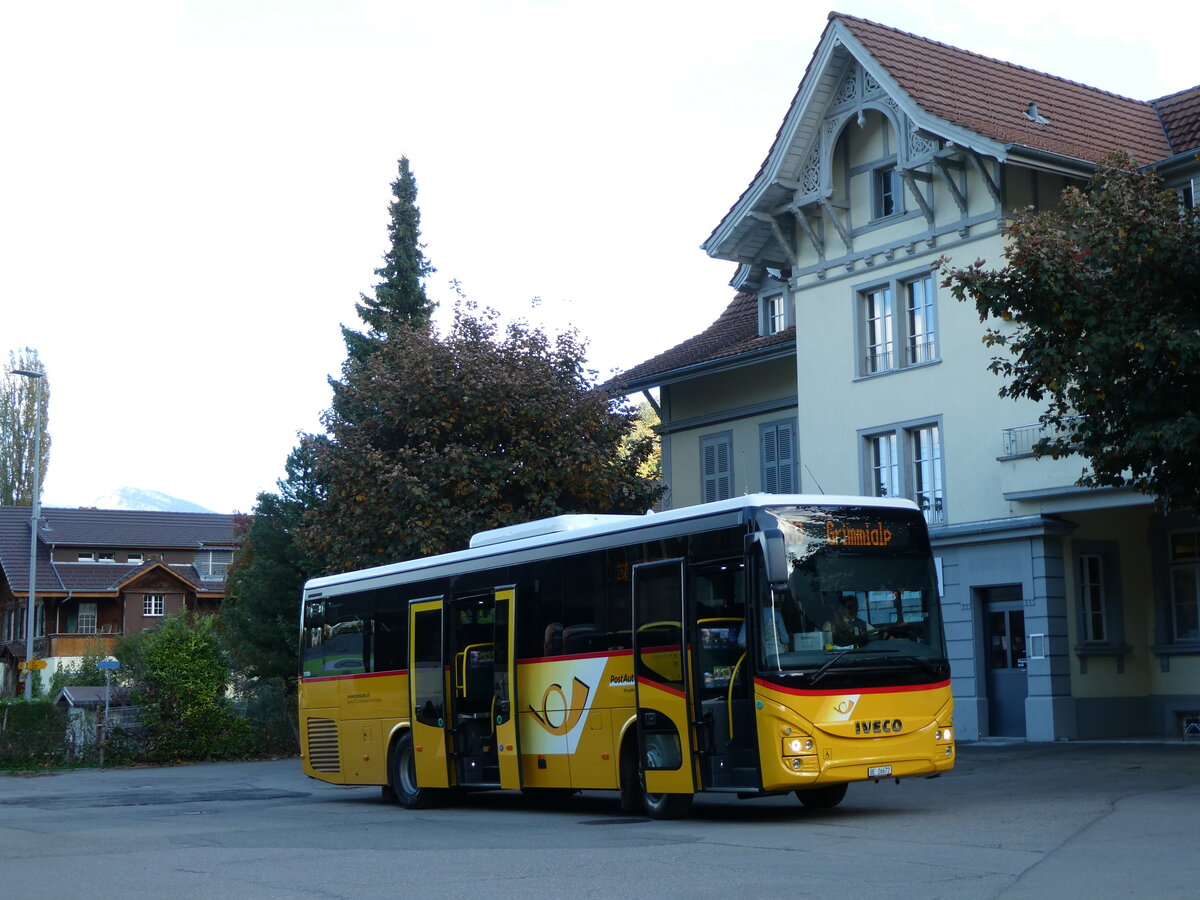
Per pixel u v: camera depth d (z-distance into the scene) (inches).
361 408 1134.4
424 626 778.2
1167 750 849.5
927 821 559.8
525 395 1131.3
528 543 708.0
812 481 1166.3
